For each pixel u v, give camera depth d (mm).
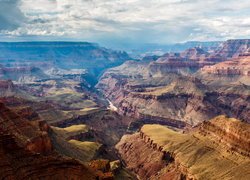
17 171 114875
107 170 163750
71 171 125375
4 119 177500
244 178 178750
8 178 111250
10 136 121500
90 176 129500
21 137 171375
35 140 176250
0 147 115812
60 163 124688
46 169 120938
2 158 114500
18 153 119938
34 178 117000
